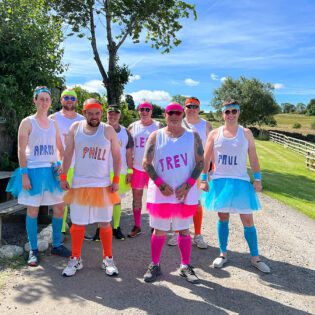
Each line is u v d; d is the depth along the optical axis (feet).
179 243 13.74
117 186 13.74
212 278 13.97
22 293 12.19
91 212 13.60
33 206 14.46
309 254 17.25
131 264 14.97
